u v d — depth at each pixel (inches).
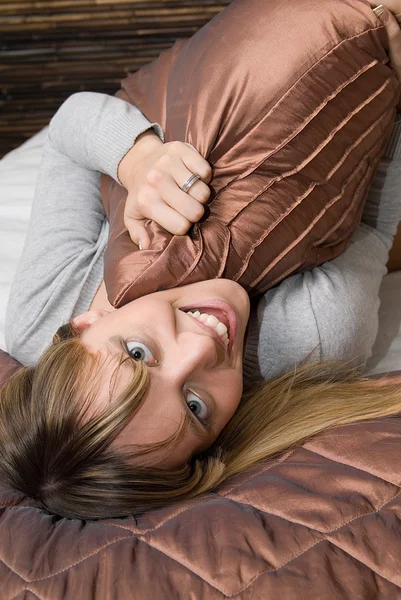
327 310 38.1
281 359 39.2
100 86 75.1
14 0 69.4
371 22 36.1
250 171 35.1
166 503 32.9
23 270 43.7
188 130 36.4
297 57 35.4
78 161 44.8
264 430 36.4
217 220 35.1
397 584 26.9
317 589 26.6
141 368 31.6
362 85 36.4
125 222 36.9
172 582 27.9
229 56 36.2
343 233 38.3
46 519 32.2
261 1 37.4
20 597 28.5
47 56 73.2
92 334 34.3
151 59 73.0
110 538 30.3
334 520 29.0
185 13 70.0
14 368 41.6
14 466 32.7
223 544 28.7
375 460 31.3
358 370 41.4
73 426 31.6
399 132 41.0
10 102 76.5
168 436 32.0
